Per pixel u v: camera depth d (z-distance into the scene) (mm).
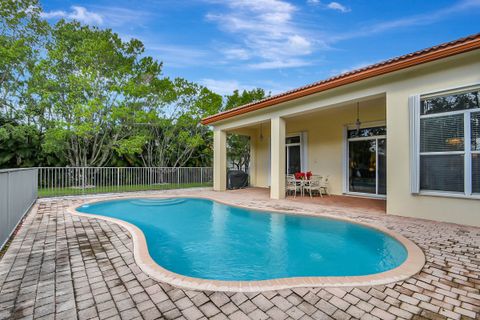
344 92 6488
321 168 9758
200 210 7613
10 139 11195
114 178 10133
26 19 11219
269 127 12406
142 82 12180
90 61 10500
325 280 2602
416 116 5230
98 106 9938
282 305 2168
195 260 3936
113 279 2641
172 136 13312
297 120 10422
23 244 3779
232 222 6180
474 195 4672
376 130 8281
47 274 2758
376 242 4527
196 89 13375
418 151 5238
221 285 2494
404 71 5363
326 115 9484
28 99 11750
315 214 5840
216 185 11102
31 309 2098
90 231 4473
